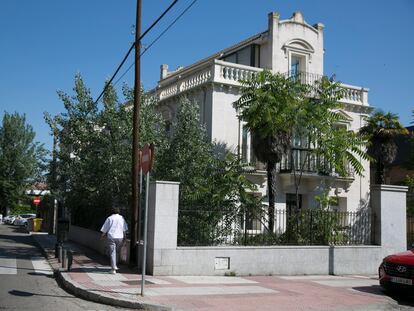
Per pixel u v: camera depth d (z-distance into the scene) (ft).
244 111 58.85
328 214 50.85
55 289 36.60
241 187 49.65
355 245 50.80
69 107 60.03
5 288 35.86
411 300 37.99
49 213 111.34
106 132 59.57
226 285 38.73
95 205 63.57
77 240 78.43
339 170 61.67
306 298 34.99
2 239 88.94
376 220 52.42
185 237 44.39
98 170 57.41
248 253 45.14
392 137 78.95
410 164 98.32
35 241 84.12
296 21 78.59
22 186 184.85
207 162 55.42
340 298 35.78
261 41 78.23
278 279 43.83
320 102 60.39
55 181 63.00
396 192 53.21
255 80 57.98
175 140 57.47
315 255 48.32
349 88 78.95
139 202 49.08
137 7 48.57
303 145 71.92
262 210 48.83
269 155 58.08
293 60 79.10
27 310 28.55
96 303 31.63
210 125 67.41
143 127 57.88
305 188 73.36
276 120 55.06
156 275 41.55
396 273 37.19
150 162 32.45
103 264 49.01
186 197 49.60
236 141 68.39
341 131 61.00
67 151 62.13
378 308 33.73
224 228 46.26
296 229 49.39
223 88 68.39
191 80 73.26
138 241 46.47
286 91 56.59
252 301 32.78
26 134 187.11
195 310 29.25
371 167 95.30
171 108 76.59
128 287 35.50
